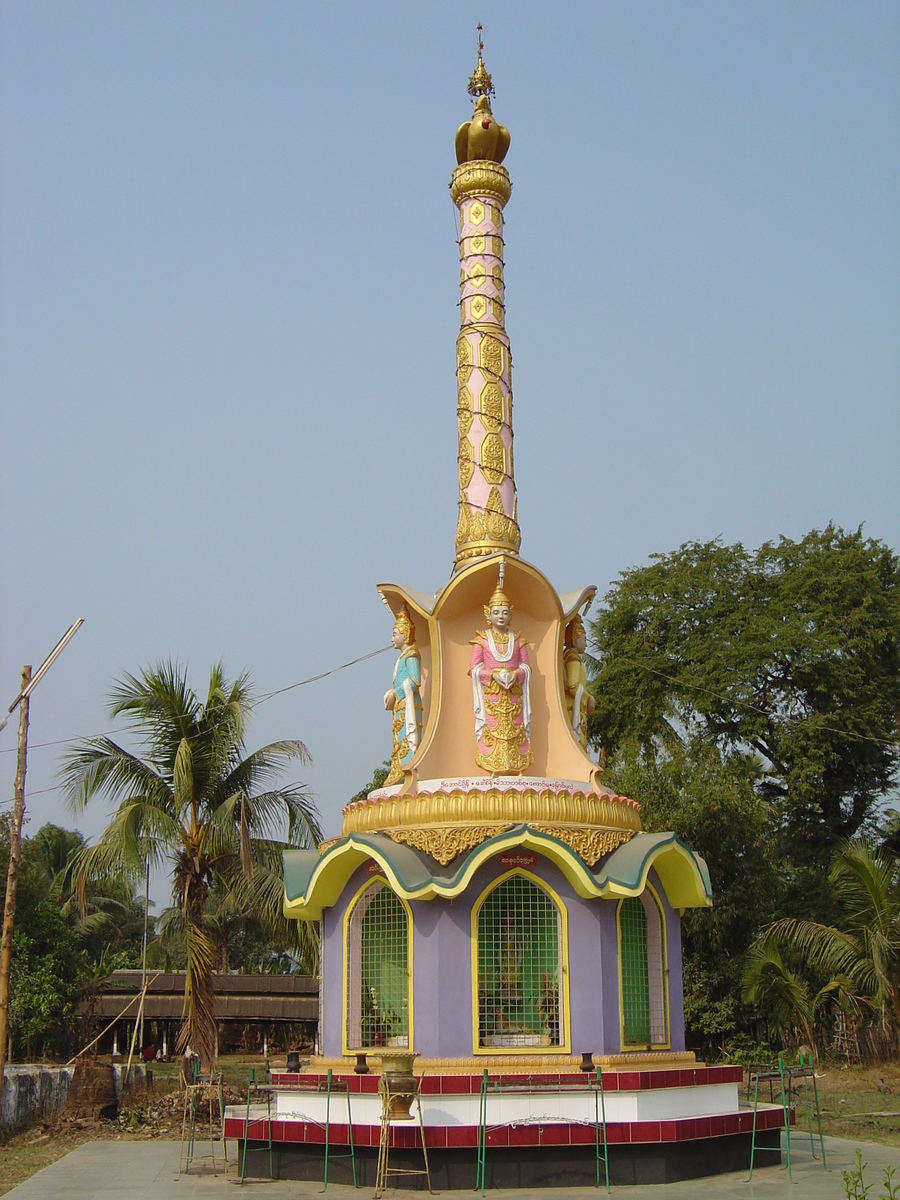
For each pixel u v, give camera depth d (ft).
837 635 147.33
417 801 67.56
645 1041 68.18
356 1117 59.36
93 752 93.40
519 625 76.54
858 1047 118.83
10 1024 132.16
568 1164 57.36
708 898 70.18
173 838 91.81
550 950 64.95
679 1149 59.26
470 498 79.30
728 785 129.29
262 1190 58.39
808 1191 55.67
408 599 76.33
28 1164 71.20
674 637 157.48
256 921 195.62
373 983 67.72
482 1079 57.88
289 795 97.60
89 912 230.27
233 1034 200.54
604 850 67.10
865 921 114.62
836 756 146.51
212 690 96.68
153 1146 79.71
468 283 83.35
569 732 74.38
